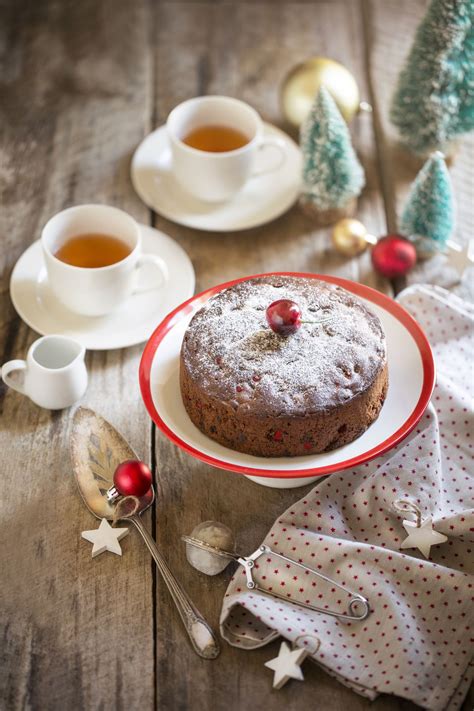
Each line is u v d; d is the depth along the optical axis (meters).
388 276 1.16
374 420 0.94
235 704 0.84
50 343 1.03
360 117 1.36
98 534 0.93
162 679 0.85
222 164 1.17
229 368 0.91
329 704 0.84
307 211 1.23
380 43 1.47
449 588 0.88
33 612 0.89
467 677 0.85
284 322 0.91
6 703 0.84
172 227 1.22
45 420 1.02
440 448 1.00
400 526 0.94
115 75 1.41
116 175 1.27
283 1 1.56
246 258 1.18
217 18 1.52
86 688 0.85
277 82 1.41
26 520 0.95
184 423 0.93
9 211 1.22
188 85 1.40
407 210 1.17
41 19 1.50
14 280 1.11
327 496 0.95
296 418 0.89
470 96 1.22
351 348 0.92
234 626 0.88
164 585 0.91
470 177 1.29
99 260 1.09
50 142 1.31
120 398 1.04
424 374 0.96
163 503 0.96
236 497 0.97
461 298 1.15
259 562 0.91
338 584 0.89
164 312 1.10
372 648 0.86
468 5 1.17
